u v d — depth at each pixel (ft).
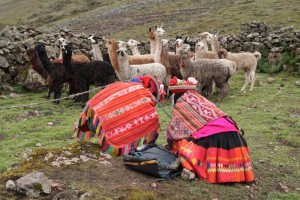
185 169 16.24
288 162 20.03
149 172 16.07
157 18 123.54
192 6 136.05
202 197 15.25
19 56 42.50
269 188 16.97
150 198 14.14
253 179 17.02
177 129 17.29
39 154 16.38
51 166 15.62
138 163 16.22
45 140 24.26
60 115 31.17
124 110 17.34
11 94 39.04
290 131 25.43
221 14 109.91
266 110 31.42
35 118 30.14
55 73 35.37
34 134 25.36
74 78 35.17
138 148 17.39
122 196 13.82
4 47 42.45
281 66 48.24
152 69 35.40
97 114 17.26
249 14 101.35
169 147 18.12
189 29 96.02
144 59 39.47
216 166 16.26
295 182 17.88
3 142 24.13
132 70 34.73
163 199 14.62
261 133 25.16
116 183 15.06
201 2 140.67
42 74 37.14
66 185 14.25
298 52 47.19
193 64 34.14
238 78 47.14
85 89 34.30
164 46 37.78
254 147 22.22
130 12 144.87
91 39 42.55
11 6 249.75
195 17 113.80
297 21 83.92
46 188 13.60
